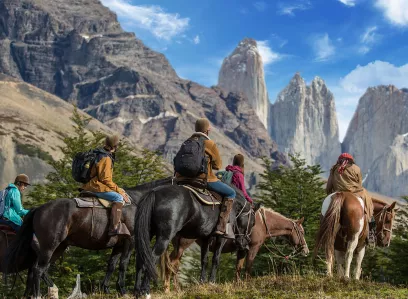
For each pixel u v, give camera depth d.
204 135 9.11
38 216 8.32
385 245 12.31
